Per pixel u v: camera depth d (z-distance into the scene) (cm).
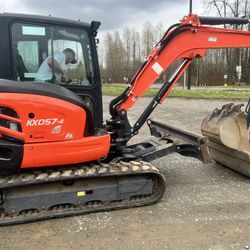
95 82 435
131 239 355
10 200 384
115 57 5197
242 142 523
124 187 423
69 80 422
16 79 393
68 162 392
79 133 391
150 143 518
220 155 572
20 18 386
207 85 4112
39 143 372
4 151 364
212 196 462
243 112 527
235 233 365
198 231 370
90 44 425
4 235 366
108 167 416
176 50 474
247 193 473
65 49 414
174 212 415
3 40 381
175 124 1009
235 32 496
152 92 1928
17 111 358
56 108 372
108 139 411
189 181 519
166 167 586
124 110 464
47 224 388
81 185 410
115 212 416
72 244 347
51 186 400
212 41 488
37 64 402
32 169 404
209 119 561
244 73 4141
